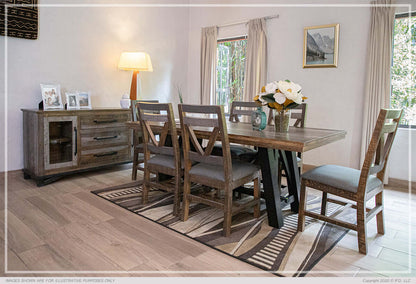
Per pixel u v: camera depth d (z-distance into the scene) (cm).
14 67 328
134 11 441
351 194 188
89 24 389
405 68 340
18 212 240
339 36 369
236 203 255
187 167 222
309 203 276
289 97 219
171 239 200
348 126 370
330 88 380
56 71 362
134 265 168
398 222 238
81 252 180
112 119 361
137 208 253
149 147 252
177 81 521
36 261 170
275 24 421
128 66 407
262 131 236
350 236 210
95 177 348
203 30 500
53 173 314
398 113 195
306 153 405
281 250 188
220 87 506
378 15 336
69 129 323
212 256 179
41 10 342
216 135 201
